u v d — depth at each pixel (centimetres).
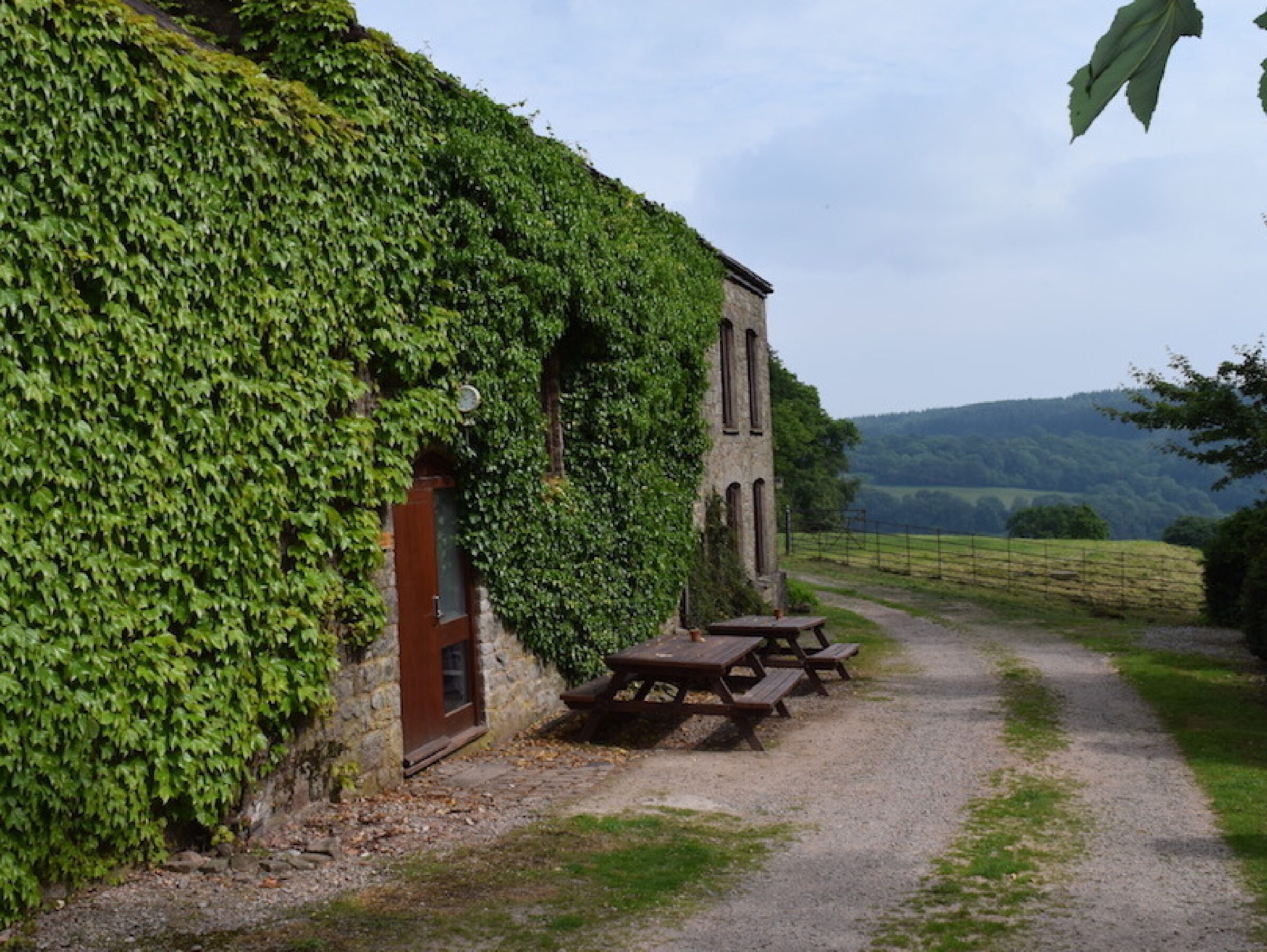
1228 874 662
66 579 585
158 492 642
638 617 1352
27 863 558
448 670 991
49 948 525
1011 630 2112
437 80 939
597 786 888
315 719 779
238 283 706
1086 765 975
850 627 2156
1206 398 2091
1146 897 620
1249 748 1038
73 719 582
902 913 591
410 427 866
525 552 1086
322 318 779
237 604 697
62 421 584
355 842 713
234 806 701
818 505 5509
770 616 1512
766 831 765
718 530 1800
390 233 861
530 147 1071
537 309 1049
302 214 764
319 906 589
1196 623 2228
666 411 1448
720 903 607
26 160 565
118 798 612
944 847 725
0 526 548
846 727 1152
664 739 1081
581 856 690
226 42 873
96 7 602
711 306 1628
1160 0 147
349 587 803
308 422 764
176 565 656
